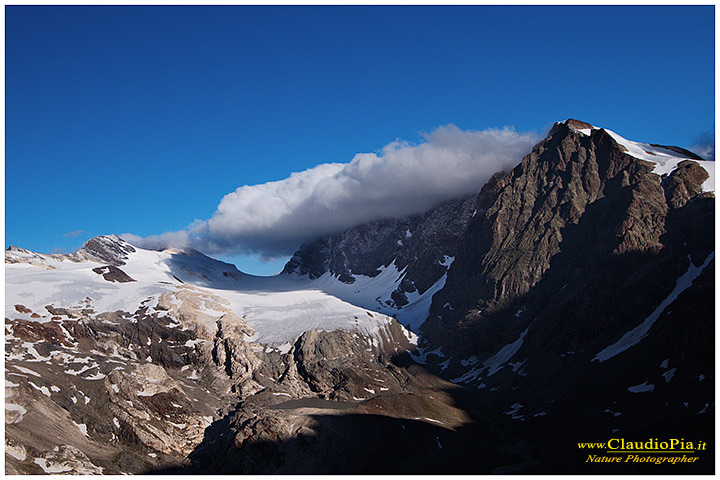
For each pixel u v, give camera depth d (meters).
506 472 124.56
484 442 147.75
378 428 149.25
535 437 147.62
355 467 134.62
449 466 130.62
